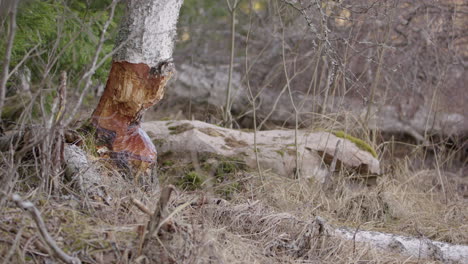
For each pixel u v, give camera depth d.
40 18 5.39
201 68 8.65
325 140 6.23
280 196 5.21
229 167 5.56
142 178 4.68
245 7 9.03
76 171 4.11
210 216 4.13
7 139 4.26
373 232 4.64
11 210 3.39
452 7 7.78
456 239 4.99
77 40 5.74
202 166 5.54
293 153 5.89
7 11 3.76
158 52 4.55
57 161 3.90
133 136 4.75
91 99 7.09
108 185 4.21
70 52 5.80
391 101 8.00
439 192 6.51
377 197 5.55
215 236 3.72
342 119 7.28
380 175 6.38
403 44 7.98
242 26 8.88
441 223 5.38
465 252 4.52
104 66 6.16
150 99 4.63
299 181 5.48
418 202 5.95
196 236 3.49
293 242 4.12
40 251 3.12
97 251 3.24
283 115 8.00
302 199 5.43
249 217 4.26
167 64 4.55
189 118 7.76
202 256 3.28
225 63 8.74
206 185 5.19
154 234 3.13
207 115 7.75
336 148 5.73
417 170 7.20
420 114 7.99
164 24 4.54
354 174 6.12
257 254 3.85
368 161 6.14
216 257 3.40
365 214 5.38
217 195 5.05
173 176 5.44
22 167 4.08
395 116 7.98
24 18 5.26
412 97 8.07
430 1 7.43
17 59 5.06
